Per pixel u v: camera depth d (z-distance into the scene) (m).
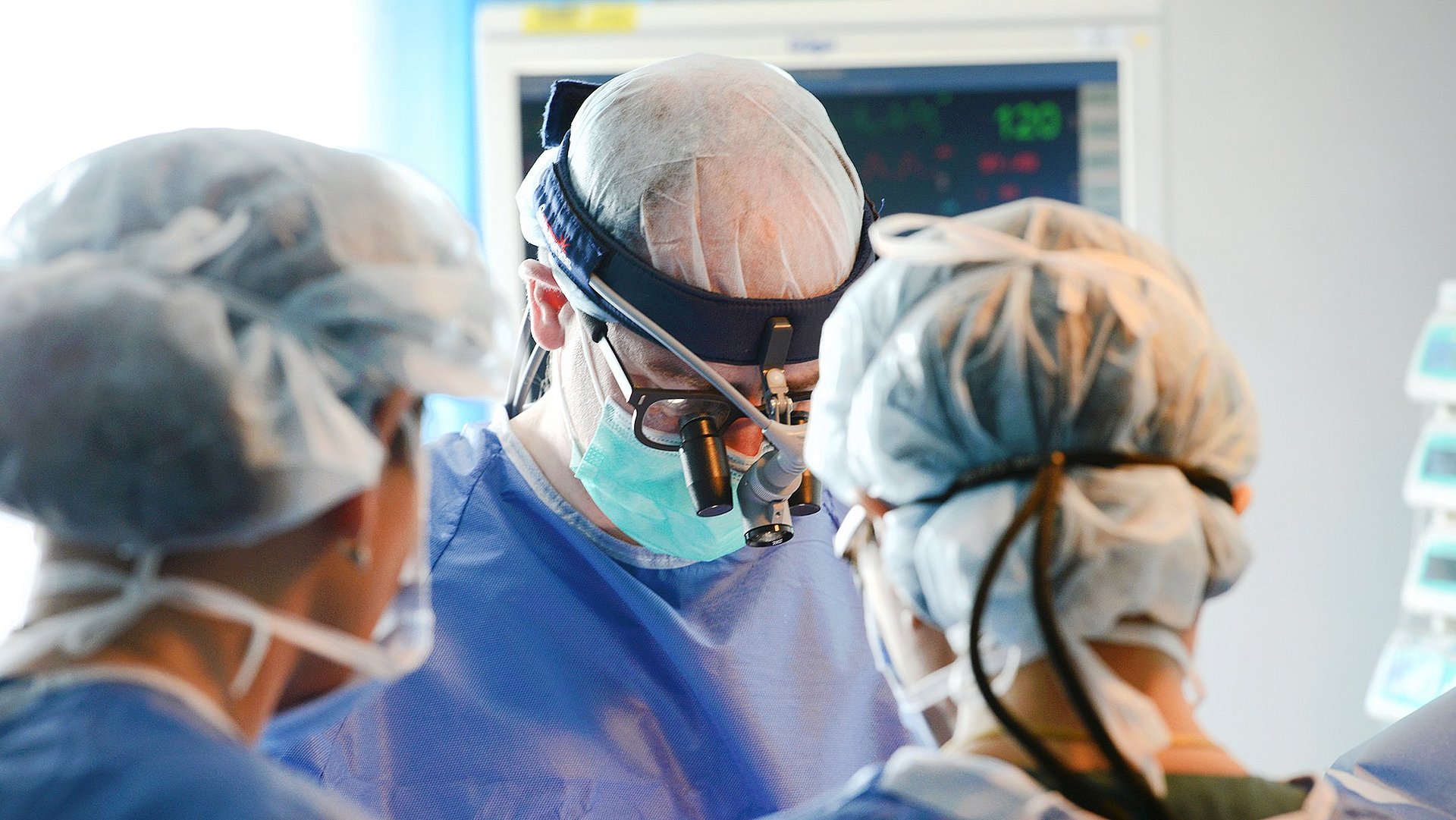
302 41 2.89
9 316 0.82
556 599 1.55
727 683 1.53
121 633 0.83
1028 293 0.90
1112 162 2.72
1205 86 3.02
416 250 0.93
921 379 0.90
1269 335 3.01
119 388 0.81
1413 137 3.00
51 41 2.73
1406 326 3.00
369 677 0.95
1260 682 2.98
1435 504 2.16
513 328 1.03
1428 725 1.17
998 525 0.87
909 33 2.69
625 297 1.40
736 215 1.39
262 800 0.76
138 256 0.86
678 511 1.50
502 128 2.67
